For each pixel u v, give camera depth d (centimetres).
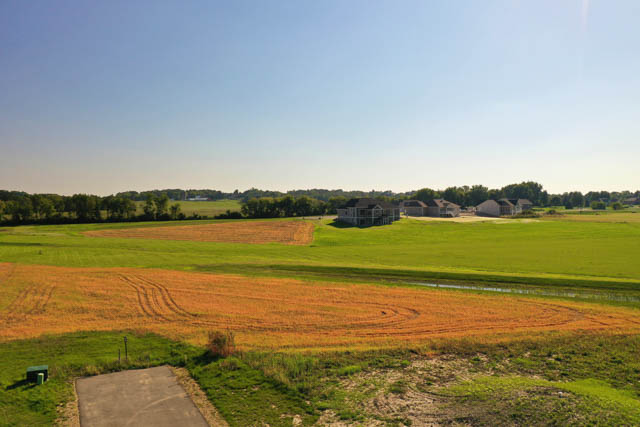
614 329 2502
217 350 2114
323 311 3005
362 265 4981
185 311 3041
